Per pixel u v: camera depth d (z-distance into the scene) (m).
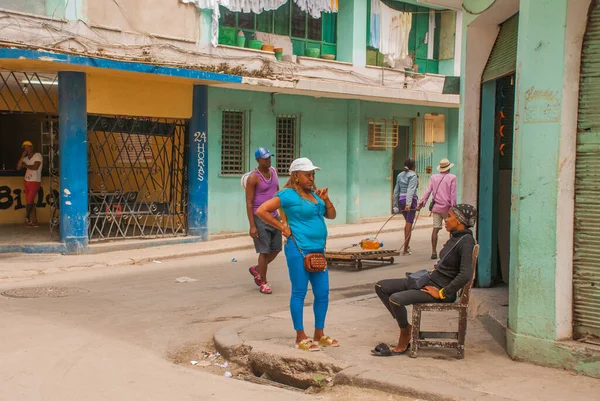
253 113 16.66
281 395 5.61
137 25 13.95
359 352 6.42
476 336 7.00
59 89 12.73
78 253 12.87
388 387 5.47
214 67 14.70
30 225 15.44
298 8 18.06
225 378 6.08
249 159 16.61
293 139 17.88
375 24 19.39
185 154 15.00
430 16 21.47
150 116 14.06
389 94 18.62
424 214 21.69
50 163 13.34
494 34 8.57
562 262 5.88
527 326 6.06
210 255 13.89
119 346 7.03
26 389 5.56
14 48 11.39
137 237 14.29
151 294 9.76
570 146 5.83
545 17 5.86
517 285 6.12
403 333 6.34
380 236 17.28
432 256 13.15
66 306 8.79
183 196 15.03
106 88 13.18
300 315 6.53
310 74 17.52
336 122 18.94
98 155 16.34
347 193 19.44
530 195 5.99
